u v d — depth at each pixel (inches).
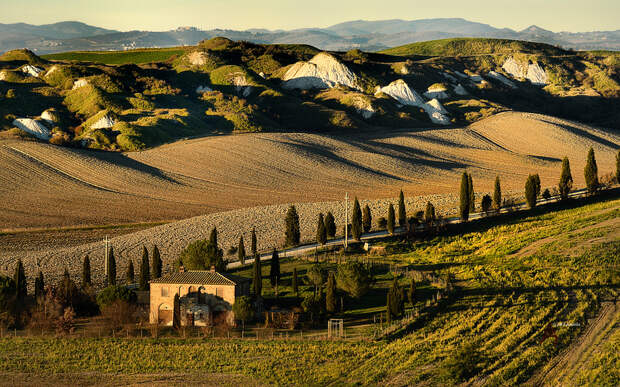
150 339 4596.5
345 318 4911.4
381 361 4037.9
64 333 4739.2
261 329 4741.6
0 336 4734.3
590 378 3597.4
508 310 4739.2
